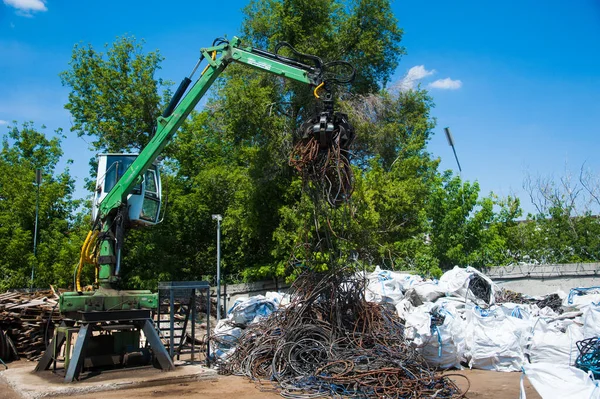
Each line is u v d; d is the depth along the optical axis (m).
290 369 8.45
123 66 23.70
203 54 9.62
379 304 10.00
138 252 22.08
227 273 23.45
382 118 22.89
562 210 21.03
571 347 8.70
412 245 18.19
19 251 21.27
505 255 18.98
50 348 9.63
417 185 19.22
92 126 23.25
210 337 10.68
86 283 20.56
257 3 22.19
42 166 29.97
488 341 9.40
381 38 23.89
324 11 21.69
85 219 22.73
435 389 7.41
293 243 17.75
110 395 7.84
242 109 18.86
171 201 23.48
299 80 8.73
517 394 7.45
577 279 15.01
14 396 7.95
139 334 9.99
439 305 10.05
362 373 7.70
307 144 7.92
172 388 8.27
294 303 9.47
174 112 9.66
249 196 20.03
